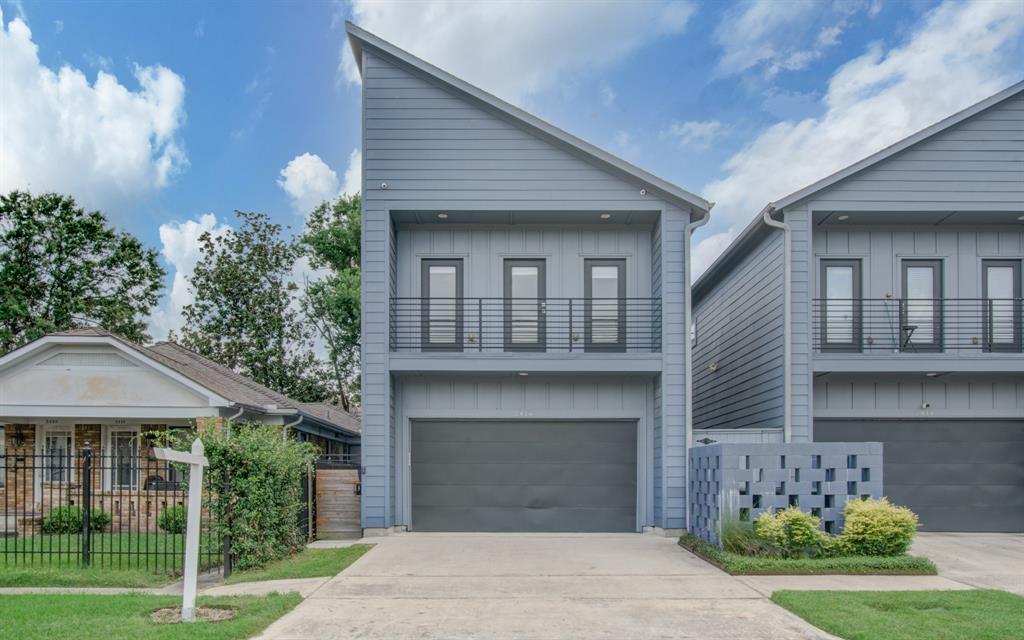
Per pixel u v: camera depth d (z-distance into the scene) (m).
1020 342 13.87
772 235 13.72
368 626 6.76
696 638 6.41
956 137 13.14
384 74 13.31
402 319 13.84
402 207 13.12
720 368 17.84
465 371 13.05
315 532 12.69
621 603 7.67
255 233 30.22
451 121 13.25
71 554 10.57
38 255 25.95
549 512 13.66
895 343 13.83
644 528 13.44
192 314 29.66
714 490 10.74
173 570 9.49
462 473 13.77
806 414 12.80
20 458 10.56
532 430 13.88
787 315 12.92
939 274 14.09
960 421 13.91
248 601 7.53
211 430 10.02
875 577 9.03
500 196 13.13
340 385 31.73
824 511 10.13
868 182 13.09
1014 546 11.74
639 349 13.87
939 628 6.45
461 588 8.39
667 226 13.22
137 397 13.52
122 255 27.11
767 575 9.12
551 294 14.05
